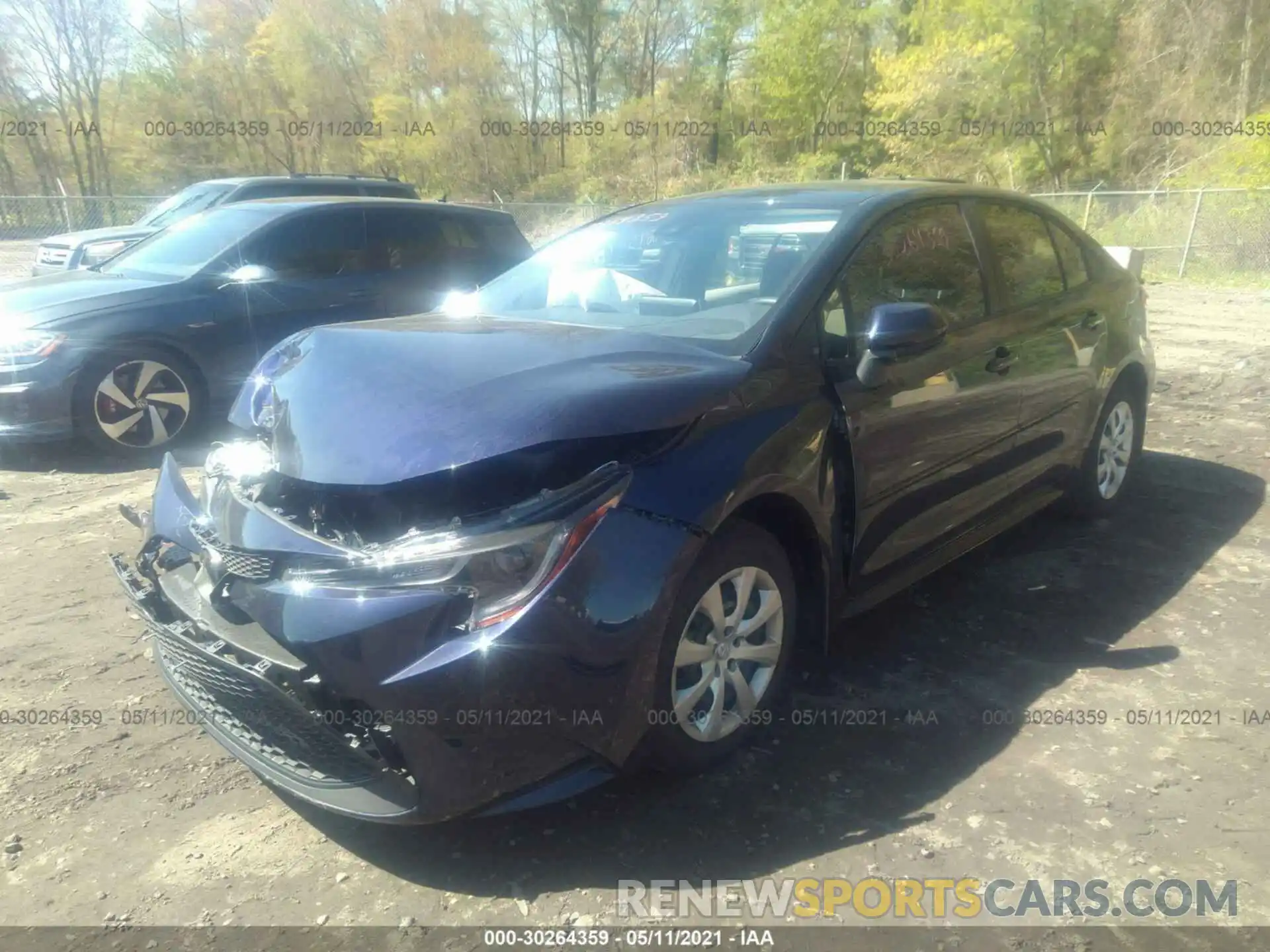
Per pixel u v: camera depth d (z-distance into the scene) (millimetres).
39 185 36188
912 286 3631
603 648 2406
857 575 3301
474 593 2289
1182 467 5910
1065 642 3719
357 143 36719
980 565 4445
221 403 6719
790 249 3426
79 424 6113
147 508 5395
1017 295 4152
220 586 2572
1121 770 2906
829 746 3037
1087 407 4605
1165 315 12148
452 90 35281
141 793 2865
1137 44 26297
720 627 2781
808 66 32531
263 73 36281
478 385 2686
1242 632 3781
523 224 23328
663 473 2598
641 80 38188
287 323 6883
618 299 3660
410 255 7641
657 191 32219
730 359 2973
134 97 35719
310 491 2623
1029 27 25922
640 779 2893
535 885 2469
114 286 6516
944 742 3057
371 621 2277
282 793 2877
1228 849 2568
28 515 5301
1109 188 26172
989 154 28141
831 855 2561
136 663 3635
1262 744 3035
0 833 2680
